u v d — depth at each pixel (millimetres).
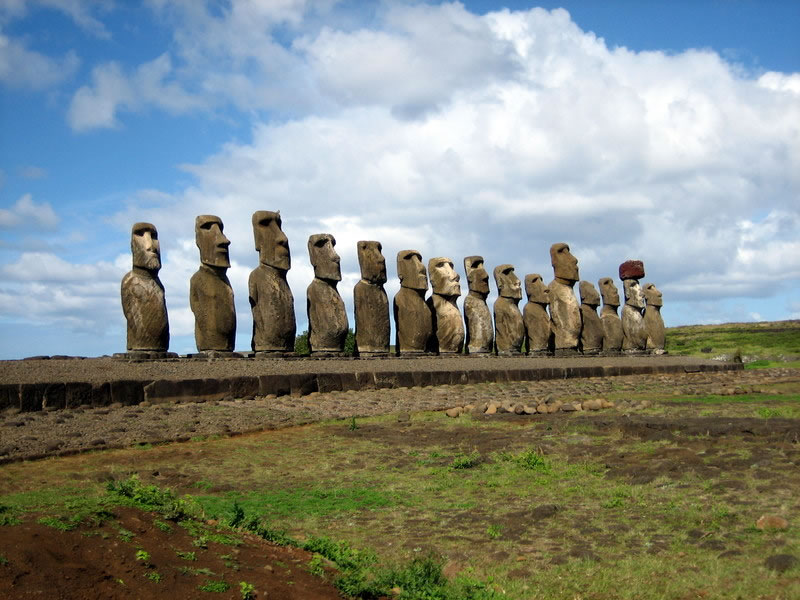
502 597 8516
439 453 15891
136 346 23312
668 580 8773
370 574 8797
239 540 8398
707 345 55688
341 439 17422
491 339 34844
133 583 6648
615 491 12273
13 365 20672
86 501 8031
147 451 15750
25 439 15477
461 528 11148
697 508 11031
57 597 6152
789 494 11172
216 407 20078
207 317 24922
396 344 31750
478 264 35156
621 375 33625
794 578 8430
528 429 17766
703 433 15273
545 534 10672
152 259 23734
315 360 26375
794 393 24734
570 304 38344
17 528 6828
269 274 26641
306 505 12375
